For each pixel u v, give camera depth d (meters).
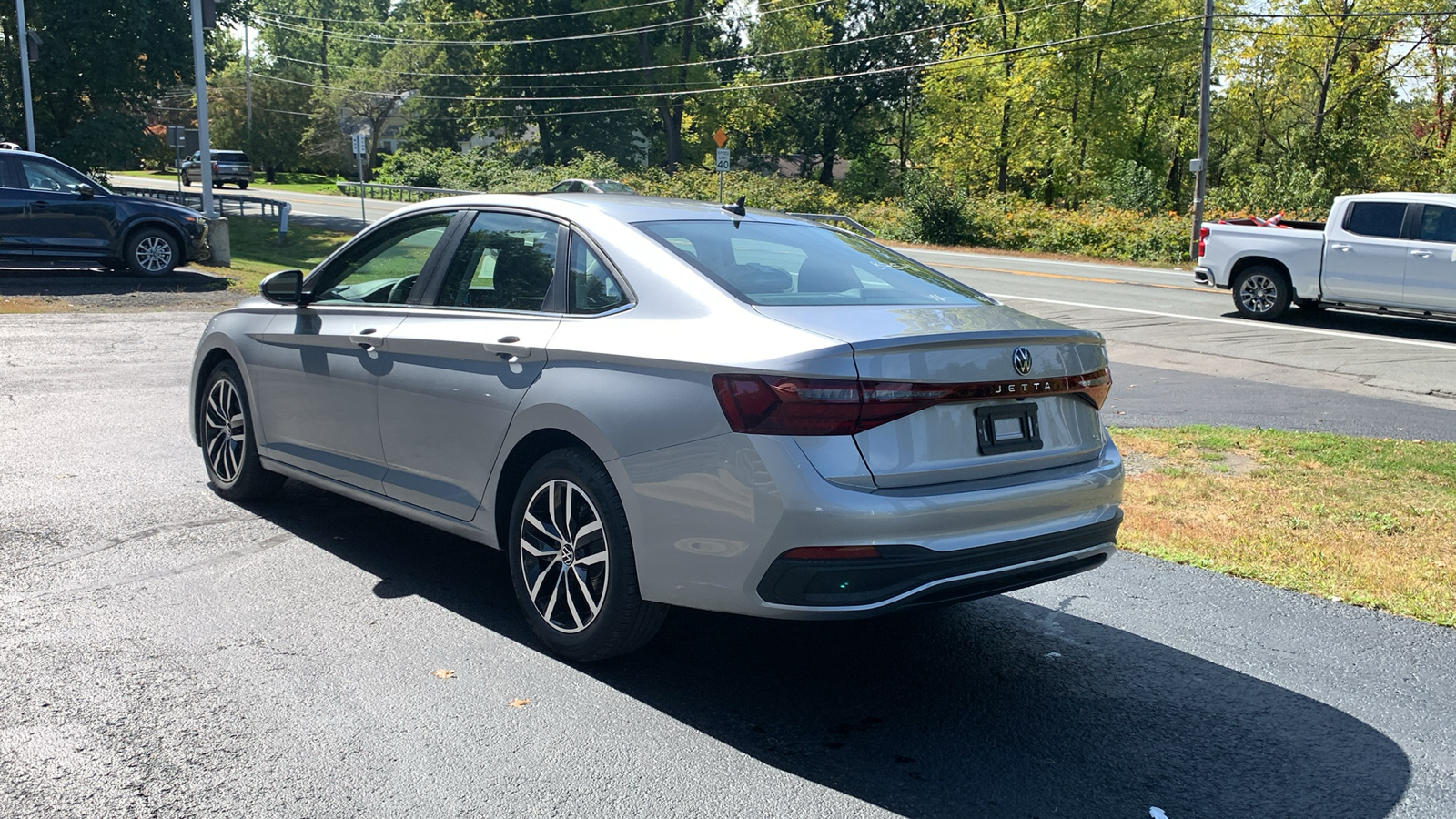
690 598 3.49
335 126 76.31
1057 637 4.41
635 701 3.65
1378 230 15.23
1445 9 41.34
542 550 4.00
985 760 3.32
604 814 2.92
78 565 4.75
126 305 14.27
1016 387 3.59
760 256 4.13
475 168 51.03
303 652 3.94
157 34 33.62
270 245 25.25
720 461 3.36
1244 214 35.91
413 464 4.52
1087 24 48.94
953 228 38.06
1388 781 3.25
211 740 3.25
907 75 79.00
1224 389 10.71
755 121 74.00
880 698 3.76
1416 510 6.38
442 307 4.48
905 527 3.28
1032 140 51.53
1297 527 6.04
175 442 7.12
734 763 3.24
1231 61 47.75
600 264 4.00
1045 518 3.64
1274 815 3.04
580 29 65.94
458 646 4.05
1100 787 3.17
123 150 34.12
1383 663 4.20
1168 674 4.05
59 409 8.02
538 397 3.88
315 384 5.04
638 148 71.31
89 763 3.08
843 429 3.27
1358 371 11.90
